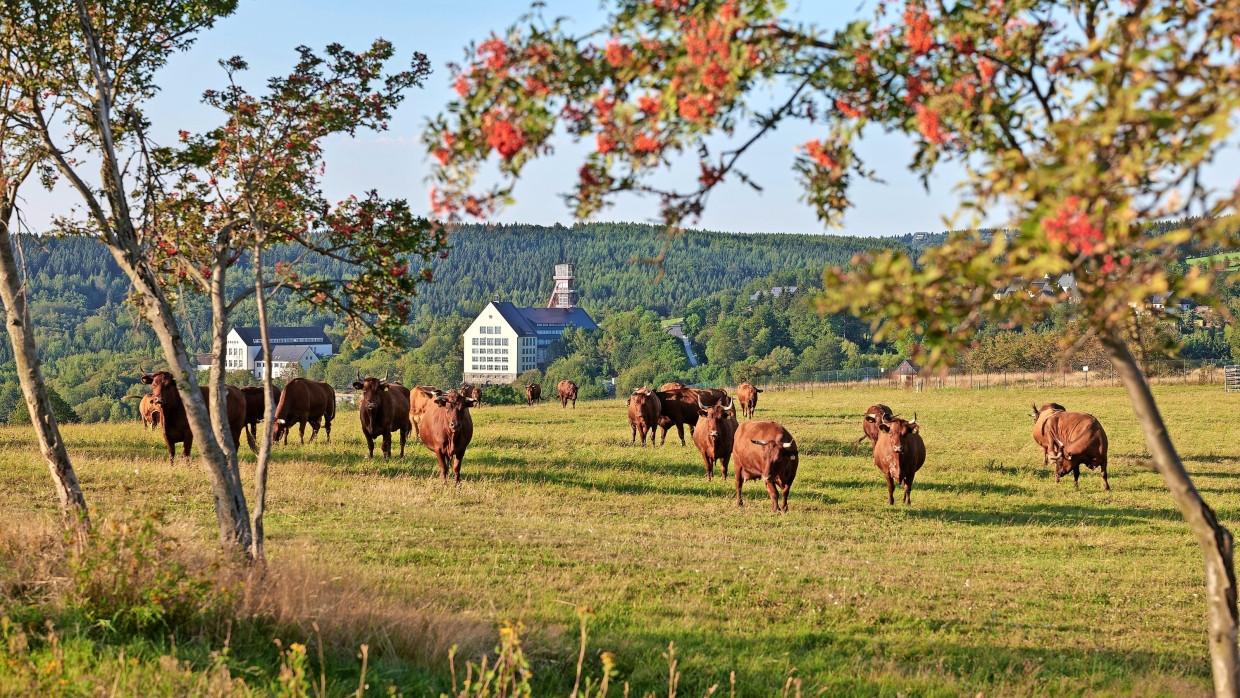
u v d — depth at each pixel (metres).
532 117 4.71
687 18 4.68
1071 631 11.51
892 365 133.62
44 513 13.31
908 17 4.78
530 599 11.27
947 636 10.91
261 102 11.27
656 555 14.76
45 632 7.24
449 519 17.23
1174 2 4.63
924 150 5.12
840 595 12.57
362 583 10.27
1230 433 36.12
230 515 10.59
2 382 115.19
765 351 159.00
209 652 7.20
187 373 10.55
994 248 4.00
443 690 7.20
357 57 11.44
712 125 4.88
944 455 29.83
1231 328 80.19
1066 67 5.03
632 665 8.66
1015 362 83.25
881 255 4.18
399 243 11.09
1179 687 9.05
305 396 27.75
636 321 171.00
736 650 9.71
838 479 24.48
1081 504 22.03
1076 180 3.66
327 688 6.98
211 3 11.27
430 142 4.85
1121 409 46.28
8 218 11.61
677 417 31.70
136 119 11.28
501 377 181.25
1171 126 3.89
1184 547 17.48
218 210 11.48
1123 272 4.26
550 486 21.89
